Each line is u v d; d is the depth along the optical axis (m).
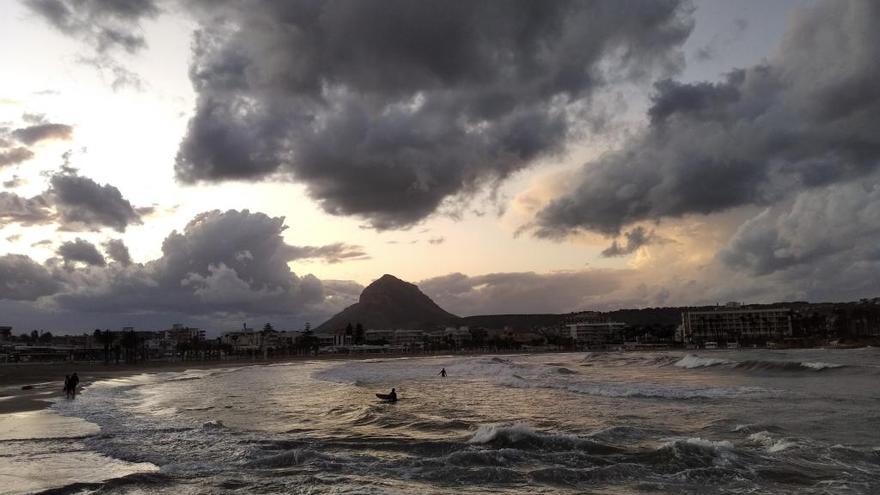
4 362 151.12
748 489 13.85
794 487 13.97
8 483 14.86
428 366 106.12
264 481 15.00
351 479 15.18
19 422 27.81
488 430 21.02
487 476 15.28
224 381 71.25
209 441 21.47
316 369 108.00
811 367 63.78
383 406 35.16
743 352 166.38
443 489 14.08
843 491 13.55
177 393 49.59
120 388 57.41
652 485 14.30
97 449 19.92
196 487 14.41
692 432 21.92
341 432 24.06
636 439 20.48
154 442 21.30
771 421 24.41
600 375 65.38
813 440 19.41
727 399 33.97
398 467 16.58
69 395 43.75
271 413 32.09
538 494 13.60
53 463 17.52
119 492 13.99
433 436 22.55
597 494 13.58
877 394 35.59
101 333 167.50
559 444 19.17
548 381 54.59
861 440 19.62
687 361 86.06
